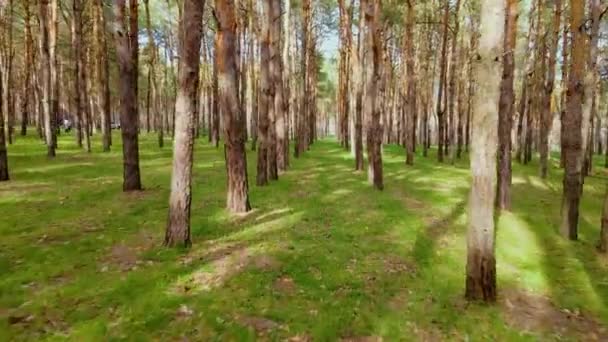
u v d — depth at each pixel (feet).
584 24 31.83
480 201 20.29
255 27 87.86
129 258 23.80
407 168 74.69
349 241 28.66
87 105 81.41
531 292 22.66
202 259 23.88
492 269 20.75
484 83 19.17
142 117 213.66
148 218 31.89
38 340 15.57
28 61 97.50
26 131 107.86
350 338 17.17
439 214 38.42
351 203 40.65
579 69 32.14
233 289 20.30
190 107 25.18
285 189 46.60
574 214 33.14
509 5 39.24
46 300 18.48
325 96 227.61
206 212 34.50
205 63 128.77
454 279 23.49
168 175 52.44
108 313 17.62
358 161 65.92
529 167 87.10
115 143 93.50
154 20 119.75
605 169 93.81
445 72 88.58
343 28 107.96
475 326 18.56
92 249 24.99
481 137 19.85
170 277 21.20
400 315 19.03
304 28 94.02
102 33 82.02
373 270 23.84
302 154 92.07
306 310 18.85
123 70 41.06
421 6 97.86
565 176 33.47
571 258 28.37
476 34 95.30
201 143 107.34
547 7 83.71
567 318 19.95
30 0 91.20
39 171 52.49
